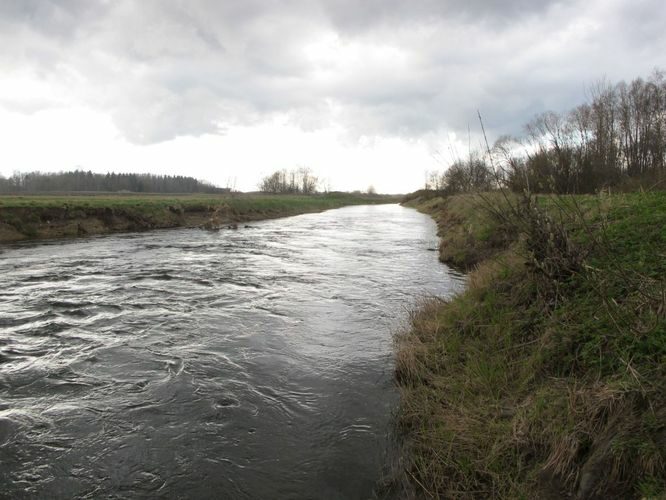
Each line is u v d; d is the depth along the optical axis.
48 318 9.67
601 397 3.89
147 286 13.07
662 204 7.71
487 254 14.64
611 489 3.22
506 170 6.86
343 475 4.57
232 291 12.50
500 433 4.45
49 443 5.09
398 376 6.77
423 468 4.41
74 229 27.53
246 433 5.32
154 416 5.69
